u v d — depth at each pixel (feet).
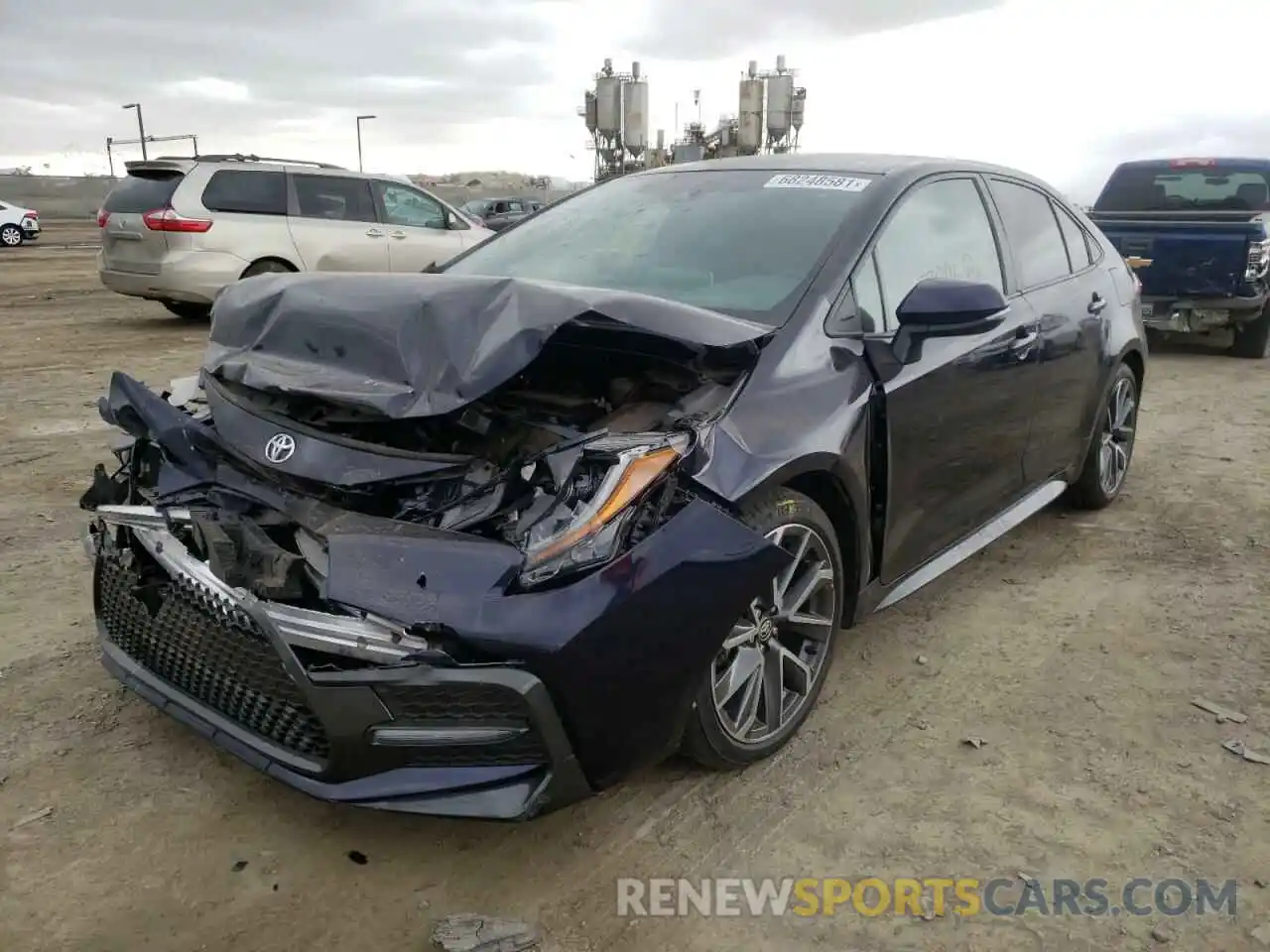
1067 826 9.23
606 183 14.46
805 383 9.76
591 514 7.79
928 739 10.61
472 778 7.86
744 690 9.67
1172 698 11.48
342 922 7.91
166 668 9.27
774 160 13.41
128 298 48.26
